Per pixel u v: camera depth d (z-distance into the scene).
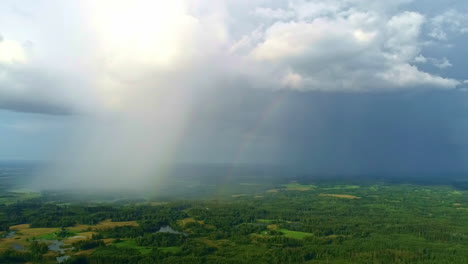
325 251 179.75
